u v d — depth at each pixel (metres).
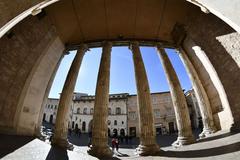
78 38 16.11
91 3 12.98
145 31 15.80
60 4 12.41
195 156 7.51
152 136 10.94
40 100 13.72
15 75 10.80
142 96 12.32
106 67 13.92
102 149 10.52
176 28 14.62
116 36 16.20
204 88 13.61
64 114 12.50
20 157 6.65
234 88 9.99
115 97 46.31
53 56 14.71
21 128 11.00
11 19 6.17
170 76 14.12
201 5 7.45
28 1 6.73
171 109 43.12
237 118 9.90
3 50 9.85
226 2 5.86
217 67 11.16
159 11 13.70
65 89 13.34
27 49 11.66
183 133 11.94
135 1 13.07
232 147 7.01
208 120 12.52
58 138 11.57
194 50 13.58
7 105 10.09
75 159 8.33
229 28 9.79
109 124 44.28
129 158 9.57
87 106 47.75
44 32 12.95
